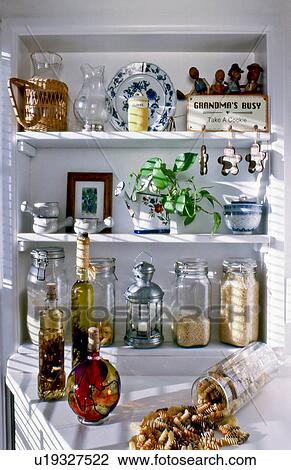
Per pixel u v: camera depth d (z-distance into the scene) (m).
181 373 1.34
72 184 1.43
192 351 1.33
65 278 1.39
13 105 1.26
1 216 1.32
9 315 1.34
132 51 1.42
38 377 1.18
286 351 1.33
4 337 1.34
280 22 1.29
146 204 1.31
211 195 1.42
